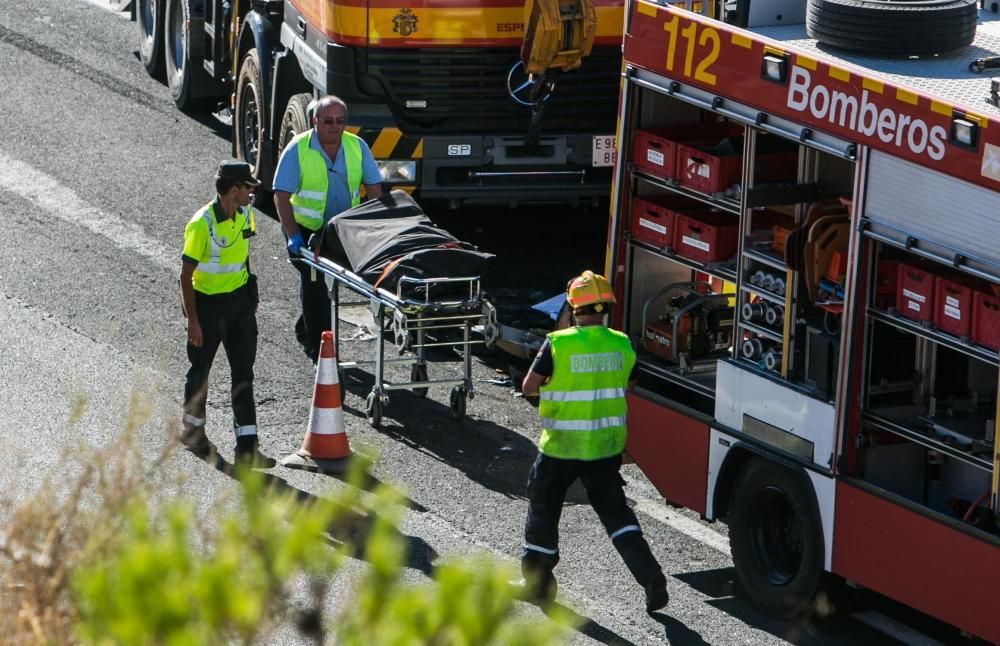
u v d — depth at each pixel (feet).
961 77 83.51
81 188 159.63
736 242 94.27
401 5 134.92
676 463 94.84
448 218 159.43
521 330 126.11
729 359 90.63
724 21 97.60
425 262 110.01
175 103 189.78
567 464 86.07
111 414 109.81
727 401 90.58
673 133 97.96
